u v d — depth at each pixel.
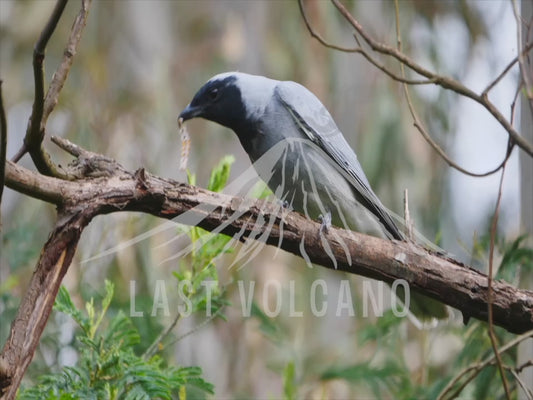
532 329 5.76
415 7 14.23
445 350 10.26
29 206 11.65
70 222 4.79
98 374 5.45
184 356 12.38
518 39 5.82
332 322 12.49
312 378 9.95
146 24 14.52
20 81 13.84
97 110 13.54
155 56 14.33
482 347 8.06
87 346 6.27
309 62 14.20
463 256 12.37
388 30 14.01
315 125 7.56
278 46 14.36
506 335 7.89
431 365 10.15
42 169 5.00
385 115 13.64
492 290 5.70
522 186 7.65
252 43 14.59
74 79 13.76
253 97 7.70
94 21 14.22
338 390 10.93
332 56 14.16
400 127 13.58
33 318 4.56
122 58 14.26
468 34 14.38
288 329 12.11
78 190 4.87
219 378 12.38
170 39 14.69
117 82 14.07
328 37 14.16
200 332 12.42
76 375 5.68
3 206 11.77
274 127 7.65
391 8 14.16
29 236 9.05
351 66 14.18
